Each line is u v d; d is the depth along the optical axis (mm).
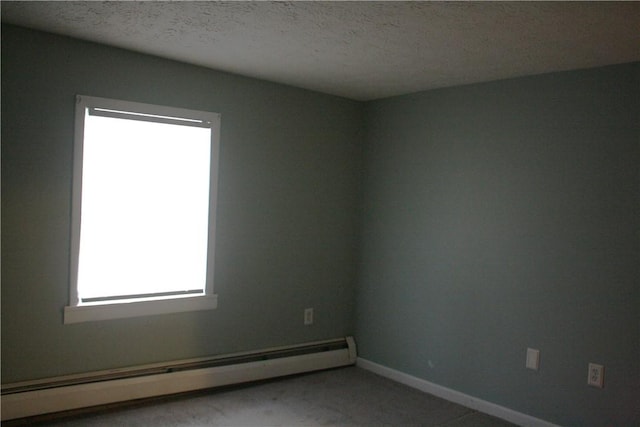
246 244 3865
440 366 3875
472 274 3701
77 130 3111
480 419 3469
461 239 3773
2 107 2891
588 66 3137
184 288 3598
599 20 2406
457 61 3184
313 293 4266
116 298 3322
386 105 4320
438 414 3512
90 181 3213
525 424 3387
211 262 3686
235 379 3777
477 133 3689
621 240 3012
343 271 4441
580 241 3178
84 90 3131
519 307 3449
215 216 3691
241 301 3859
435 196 3941
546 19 2424
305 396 3707
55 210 3072
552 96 3314
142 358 3418
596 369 3096
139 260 3408
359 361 4441
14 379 2984
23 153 2961
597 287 3104
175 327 3553
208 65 3543
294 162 4094
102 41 3109
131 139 3348
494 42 2789
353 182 4453
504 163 3537
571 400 3203
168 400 3463
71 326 3152
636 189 2957
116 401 3271
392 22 2562
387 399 3742
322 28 2703
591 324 3127
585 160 3162
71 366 3158
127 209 3352
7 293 2949
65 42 3055
